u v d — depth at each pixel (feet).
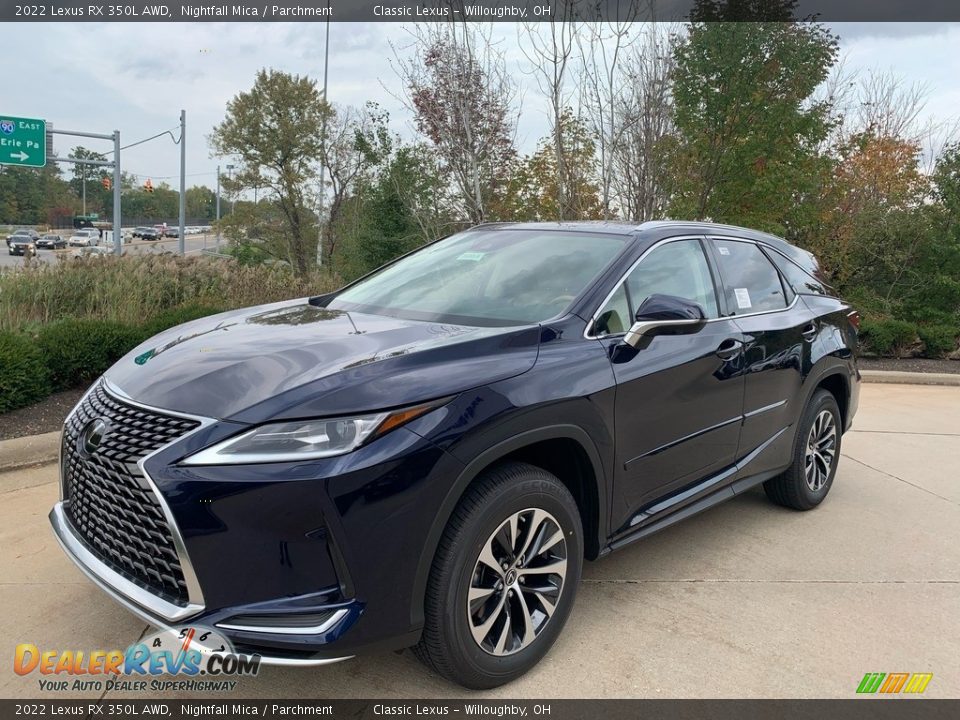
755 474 13.52
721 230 13.67
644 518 10.77
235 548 7.24
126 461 7.69
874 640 10.46
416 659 9.42
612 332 10.30
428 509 7.70
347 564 7.37
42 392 19.30
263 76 98.22
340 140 89.40
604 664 9.55
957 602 11.71
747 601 11.44
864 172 58.85
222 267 33.06
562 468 9.96
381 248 61.36
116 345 21.18
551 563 9.24
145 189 135.13
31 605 10.37
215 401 7.84
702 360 11.37
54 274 27.37
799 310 14.66
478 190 33.78
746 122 34.30
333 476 7.22
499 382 8.48
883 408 26.91
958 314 45.03
